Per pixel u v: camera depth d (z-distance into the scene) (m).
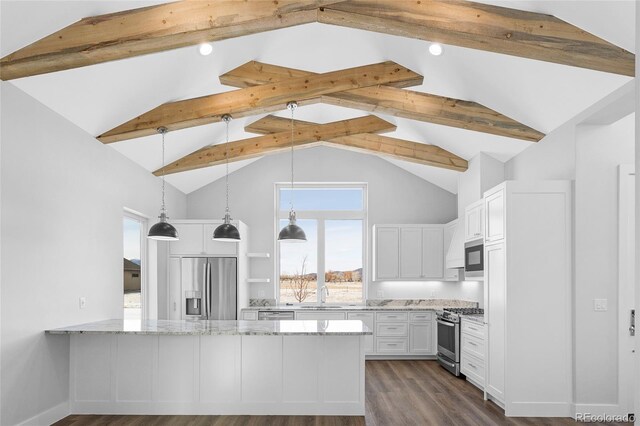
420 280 8.24
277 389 4.81
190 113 5.30
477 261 6.11
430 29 3.65
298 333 4.46
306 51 5.33
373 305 8.51
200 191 8.73
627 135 4.77
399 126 6.90
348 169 8.72
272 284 8.52
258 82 5.43
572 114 4.76
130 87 4.67
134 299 6.76
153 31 3.53
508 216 4.82
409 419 4.58
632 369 4.62
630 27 3.43
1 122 3.71
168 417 4.71
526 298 4.77
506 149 6.15
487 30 3.64
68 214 4.65
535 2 3.57
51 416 4.45
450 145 6.89
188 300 7.29
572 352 4.72
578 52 3.65
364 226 8.81
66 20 3.50
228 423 4.51
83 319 4.94
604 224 4.72
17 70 3.62
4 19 3.23
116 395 4.84
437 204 8.67
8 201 3.78
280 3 3.45
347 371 4.80
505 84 4.82
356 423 4.48
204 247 7.36
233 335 4.82
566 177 4.93
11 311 3.81
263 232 8.62
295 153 8.73
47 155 4.30
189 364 4.85
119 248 5.84
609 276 4.70
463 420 4.54
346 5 3.58
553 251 4.79
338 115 7.33
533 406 4.69
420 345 7.82
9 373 3.80
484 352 5.39
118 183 5.83
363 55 5.35
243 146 7.05
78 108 4.58
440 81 5.26
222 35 3.62
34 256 4.11
